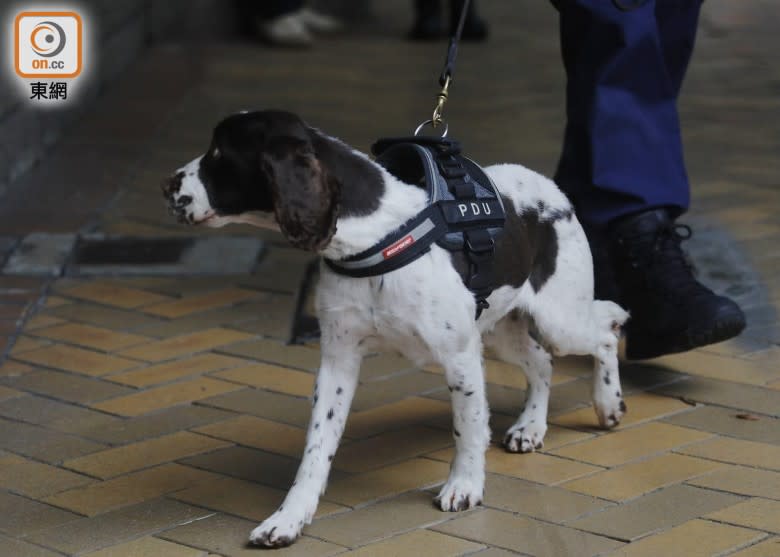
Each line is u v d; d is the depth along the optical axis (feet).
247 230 31.63
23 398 21.71
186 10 57.72
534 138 39.14
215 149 15.89
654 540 15.96
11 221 31.91
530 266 18.03
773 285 26.35
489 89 47.03
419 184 17.20
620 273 22.12
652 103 22.22
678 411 20.56
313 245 15.19
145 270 28.58
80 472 18.72
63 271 28.48
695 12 22.84
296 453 19.36
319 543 16.14
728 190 33.47
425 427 20.25
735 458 18.60
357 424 20.44
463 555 15.70
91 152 38.58
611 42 21.62
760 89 46.26
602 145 21.84
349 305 16.33
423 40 57.93
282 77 49.57
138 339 24.61
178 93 46.60
